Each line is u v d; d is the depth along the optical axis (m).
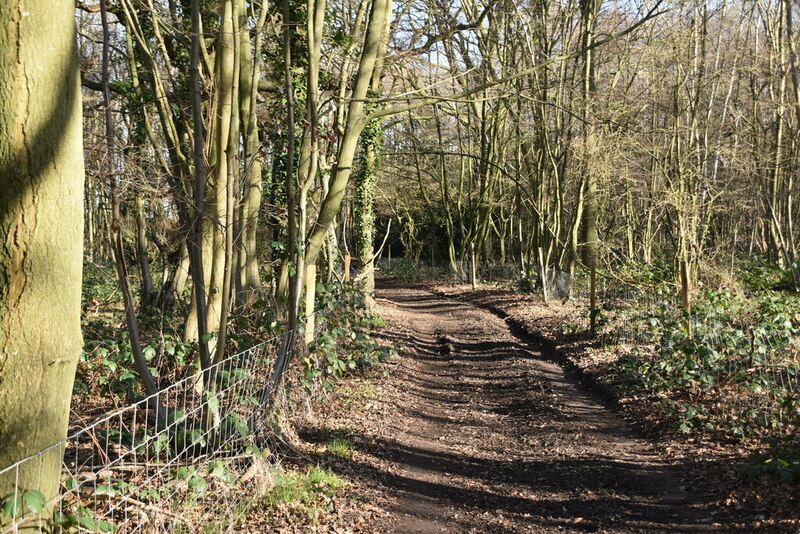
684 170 21.69
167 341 8.07
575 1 22.38
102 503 4.79
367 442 7.55
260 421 6.62
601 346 13.31
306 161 8.93
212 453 5.73
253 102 8.02
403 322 19.98
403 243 45.16
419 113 27.09
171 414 5.95
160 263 17.06
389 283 42.53
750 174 26.75
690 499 5.83
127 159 9.19
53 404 3.37
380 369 11.73
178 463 5.18
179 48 10.30
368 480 6.39
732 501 5.52
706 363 9.35
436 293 32.78
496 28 22.84
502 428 8.76
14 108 3.11
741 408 7.89
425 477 6.75
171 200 11.62
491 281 33.19
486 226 31.44
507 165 29.75
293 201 7.47
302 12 11.37
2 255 3.16
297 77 12.23
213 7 9.45
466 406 10.02
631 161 22.94
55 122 3.23
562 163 24.84
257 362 7.31
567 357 13.38
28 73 3.13
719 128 27.95
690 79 24.42
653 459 7.11
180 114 9.41
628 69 24.91
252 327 8.53
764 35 30.28
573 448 7.66
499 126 28.81
